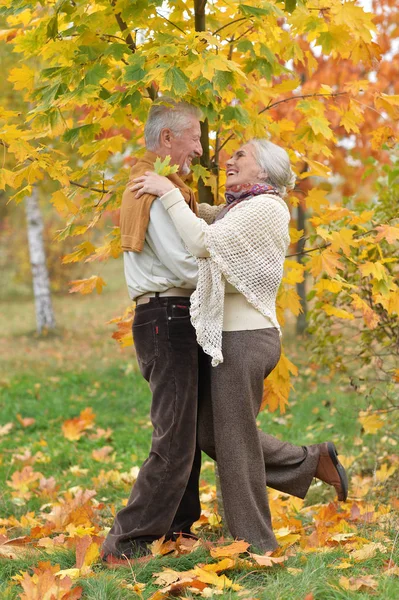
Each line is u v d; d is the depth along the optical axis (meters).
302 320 10.80
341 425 6.30
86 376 9.24
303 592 2.77
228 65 3.04
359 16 3.49
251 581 3.01
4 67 9.15
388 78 7.70
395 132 3.95
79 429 6.70
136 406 7.83
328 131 3.78
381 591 2.80
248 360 3.21
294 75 3.90
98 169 3.96
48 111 3.43
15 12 3.45
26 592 2.78
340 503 4.31
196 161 3.84
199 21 3.60
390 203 4.59
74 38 3.54
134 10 3.26
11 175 3.39
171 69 3.05
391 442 5.35
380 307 4.54
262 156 3.34
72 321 15.42
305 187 7.68
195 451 3.59
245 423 3.25
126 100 3.31
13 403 7.92
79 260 4.08
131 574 3.04
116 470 5.52
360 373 5.22
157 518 3.22
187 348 3.22
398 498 4.21
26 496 4.86
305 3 3.37
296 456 3.55
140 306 3.30
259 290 3.19
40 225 13.48
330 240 3.71
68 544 3.56
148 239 3.21
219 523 3.88
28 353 11.55
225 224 3.12
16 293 21.69
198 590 2.87
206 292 3.09
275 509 4.20
